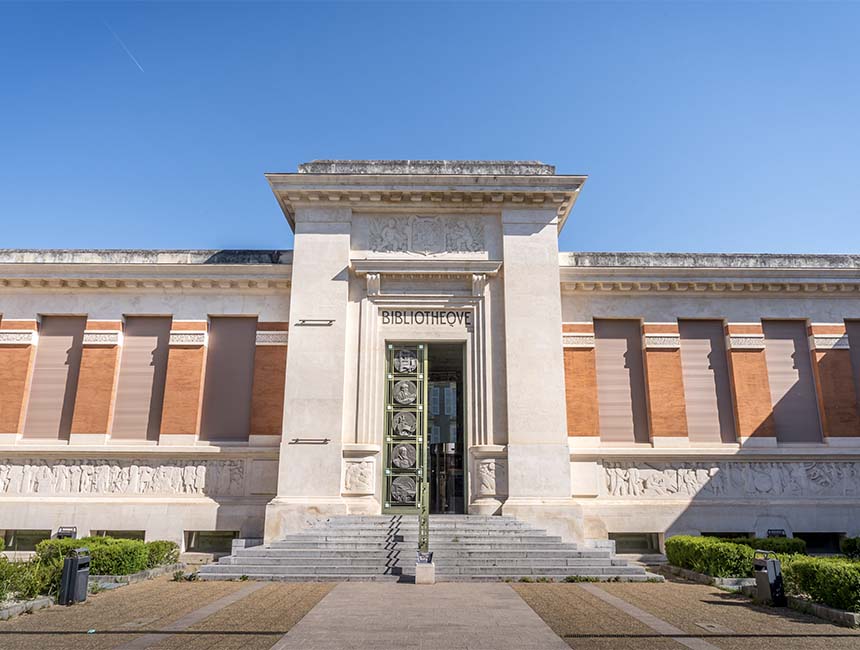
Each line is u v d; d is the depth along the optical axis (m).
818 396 19.98
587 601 11.31
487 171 19.78
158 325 20.34
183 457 18.89
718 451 19.12
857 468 19.25
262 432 19.19
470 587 12.80
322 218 19.16
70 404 19.69
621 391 20.11
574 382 19.83
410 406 18.36
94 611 10.33
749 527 18.59
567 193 19.02
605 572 14.12
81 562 11.27
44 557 12.99
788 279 20.34
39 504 18.42
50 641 8.32
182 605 10.80
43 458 18.91
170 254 20.72
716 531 18.55
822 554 18.41
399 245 19.22
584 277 20.34
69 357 20.06
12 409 19.38
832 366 20.11
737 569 13.46
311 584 13.15
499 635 8.60
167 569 15.20
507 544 15.16
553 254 18.92
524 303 18.52
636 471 19.12
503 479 17.45
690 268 20.22
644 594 12.23
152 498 18.58
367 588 12.59
